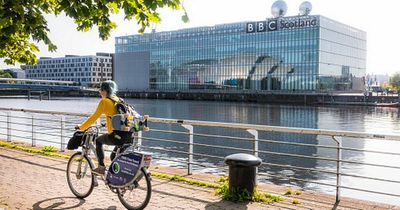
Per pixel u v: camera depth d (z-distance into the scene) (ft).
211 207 21.01
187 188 24.84
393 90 443.32
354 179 78.84
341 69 401.49
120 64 525.75
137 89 511.40
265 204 21.59
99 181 26.32
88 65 618.03
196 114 267.39
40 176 28.02
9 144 42.73
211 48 438.81
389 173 87.20
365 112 291.38
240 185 22.20
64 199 22.49
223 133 163.84
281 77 386.52
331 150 125.59
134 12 17.98
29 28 17.90
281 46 383.86
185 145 128.36
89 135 22.13
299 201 22.11
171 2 16.72
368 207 21.31
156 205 21.34
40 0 18.39
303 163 101.81
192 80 458.09
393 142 146.92
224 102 412.98
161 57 486.38
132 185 20.06
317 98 361.10
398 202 59.67
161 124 203.92
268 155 114.62
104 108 20.06
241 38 412.98
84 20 19.39
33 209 20.67
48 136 121.29
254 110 304.91
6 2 16.76
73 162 23.07
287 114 270.87
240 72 415.23
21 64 25.58
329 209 20.93
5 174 28.58
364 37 447.83
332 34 382.42
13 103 402.52
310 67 366.63
